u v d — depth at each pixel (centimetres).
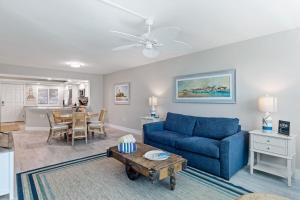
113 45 352
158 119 456
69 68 609
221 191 223
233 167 262
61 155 362
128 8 212
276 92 288
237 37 310
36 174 270
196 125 353
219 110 362
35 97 956
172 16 232
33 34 293
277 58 286
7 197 211
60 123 485
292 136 241
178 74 441
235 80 337
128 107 614
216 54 364
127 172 255
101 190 226
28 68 574
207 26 263
